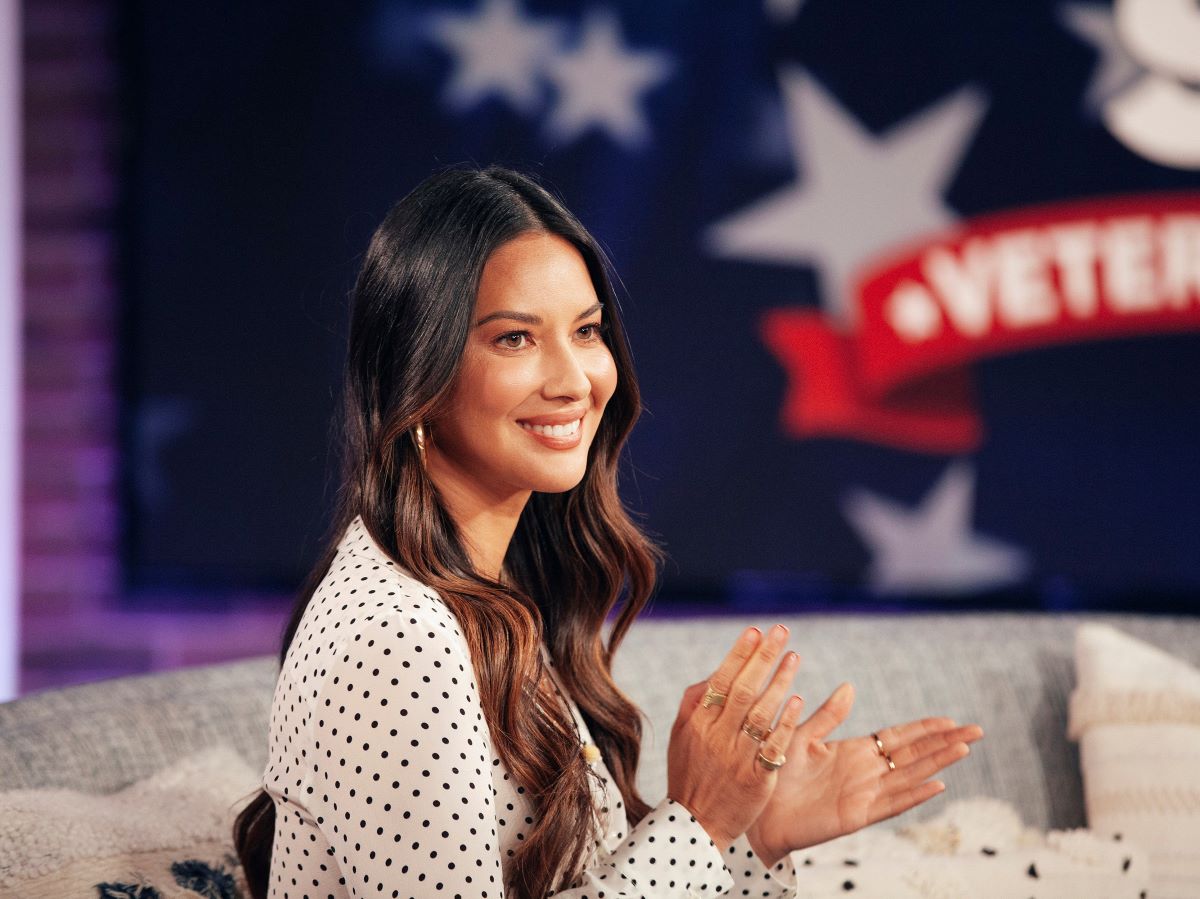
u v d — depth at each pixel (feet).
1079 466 24.45
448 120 25.35
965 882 13.43
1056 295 24.39
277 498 25.70
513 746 9.64
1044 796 16.67
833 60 24.73
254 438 25.73
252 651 26.02
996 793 16.56
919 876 13.39
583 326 10.25
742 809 9.93
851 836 14.40
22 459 26.61
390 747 8.57
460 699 8.84
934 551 24.85
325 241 25.53
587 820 9.87
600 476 11.62
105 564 26.50
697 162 25.02
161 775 12.74
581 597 11.78
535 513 11.74
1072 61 24.16
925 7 24.47
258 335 25.70
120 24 25.84
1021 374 24.57
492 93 25.30
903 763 11.05
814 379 25.00
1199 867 14.56
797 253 24.95
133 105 25.81
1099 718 15.92
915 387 24.81
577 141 25.18
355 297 10.15
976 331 24.63
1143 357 24.23
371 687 8.68
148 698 13.71
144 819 11.64
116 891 10.69
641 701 15.84
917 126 24.58
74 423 26.48
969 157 24.53
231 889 11.48
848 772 10.91
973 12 24.36
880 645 17.43
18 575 26.63
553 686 10.75
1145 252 24.12
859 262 24.85
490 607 9.79
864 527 24.97
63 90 26.20
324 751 8.73
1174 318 24.12
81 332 26.40
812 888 13.08
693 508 25.18
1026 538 24.61
